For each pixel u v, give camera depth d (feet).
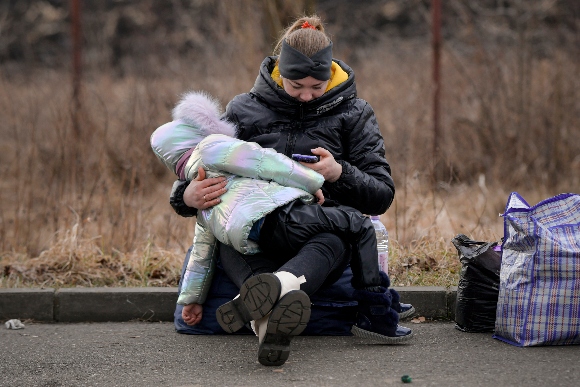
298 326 33.04
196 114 39.09
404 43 112.78
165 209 72.28
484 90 87.30
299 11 81.15
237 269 37.63
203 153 37.68
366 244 37.06
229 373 34.81
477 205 73.20
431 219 62.90
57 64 127.75
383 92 95.09
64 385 33.83
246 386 32.73
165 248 57.72
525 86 87.71
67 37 163.94
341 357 36.94
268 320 33.04
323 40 38.52
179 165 39.17
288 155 39.86
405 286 47.52
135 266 52.21
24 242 61.72
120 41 146.82
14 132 81.15
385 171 40.81
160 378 34.37
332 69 40.68
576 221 39.55
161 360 37.37
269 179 37.04
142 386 33.30
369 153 40.63
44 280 51.78
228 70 96.17
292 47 38.24
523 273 38.78
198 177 37.68
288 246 36.52
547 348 38.32
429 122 86.63
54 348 40.32
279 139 39.91
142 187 69.00
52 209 63.62
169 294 47.50
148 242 56.65
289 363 36.01
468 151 85.30
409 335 39.06
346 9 143.74
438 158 69.67
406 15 146.20
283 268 34.58
